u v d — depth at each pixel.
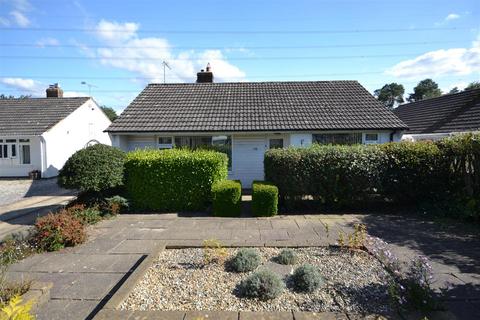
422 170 8.64
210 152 9.95
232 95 16.47
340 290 3.70
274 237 6.28
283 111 14.56
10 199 13.28
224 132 13.27
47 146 20.09
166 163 9.05
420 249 5.52
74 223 6.16
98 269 4.82
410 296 3.37
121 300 3.52
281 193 8.80
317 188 8.66
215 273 4.25
